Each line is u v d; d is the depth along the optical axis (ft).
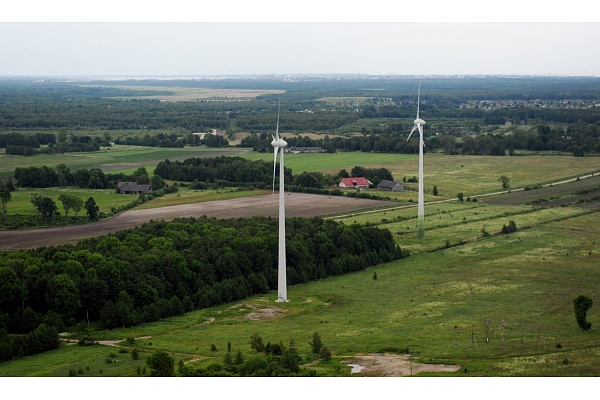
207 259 517.96
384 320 445.37
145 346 396.78
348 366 356.79
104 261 473.67
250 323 445.78
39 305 441.68
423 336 408.05
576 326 419.33
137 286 461.78
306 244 569.23
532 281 524.93
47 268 461.37
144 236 570.05
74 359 373.40
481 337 402.31
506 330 415.44
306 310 472.85
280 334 419.95
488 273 550.36
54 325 421.59
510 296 488.85
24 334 410.72
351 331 424.05
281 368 339.57
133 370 350.64
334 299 498.69
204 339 410.93
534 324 425.28
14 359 376.27
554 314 445.78
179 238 561.84
